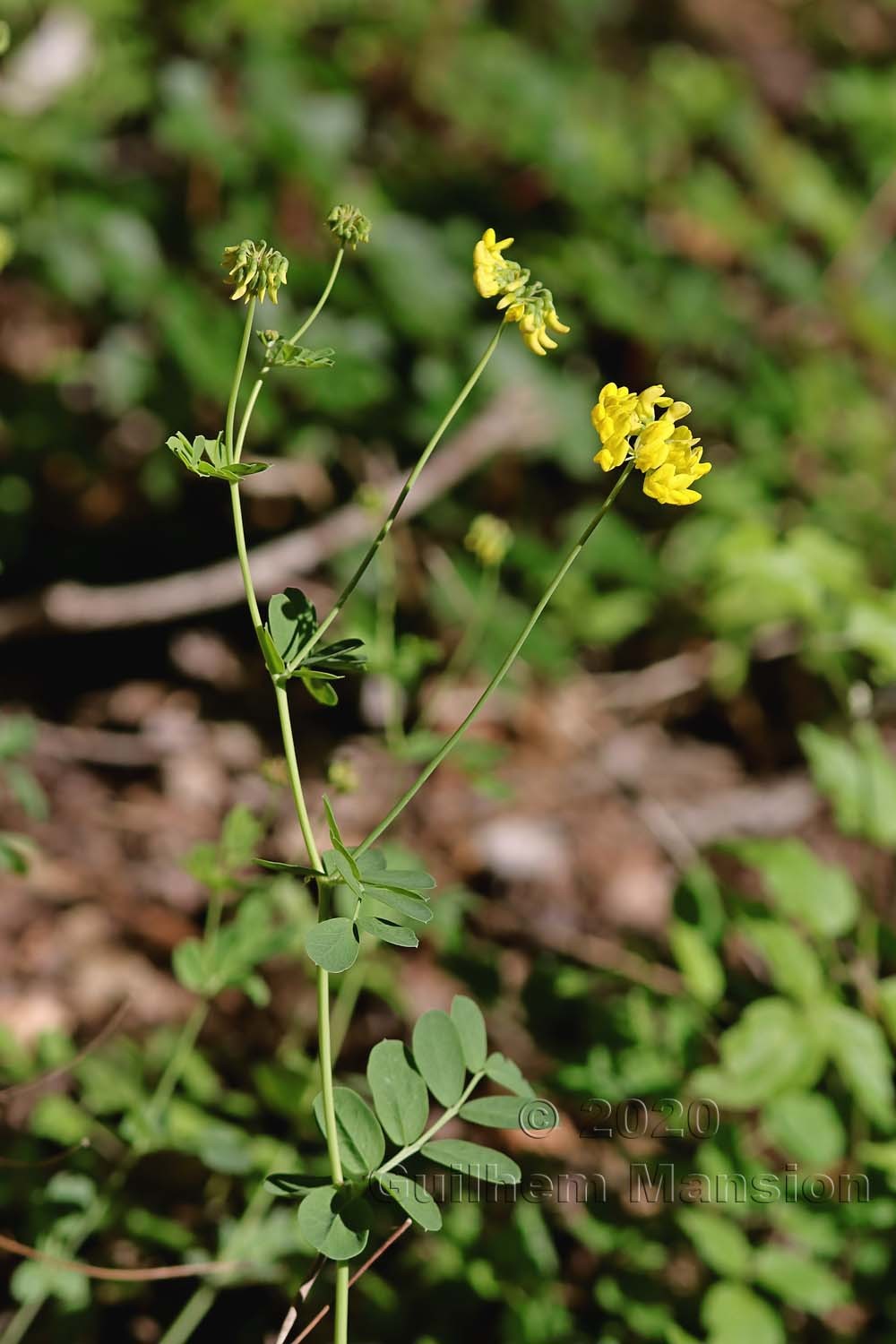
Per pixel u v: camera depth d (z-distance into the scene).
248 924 0.82
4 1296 0.83
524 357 1.28
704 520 1.32
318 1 1.44
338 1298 0.72
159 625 1.26
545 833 1.10
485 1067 0.74
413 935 0.70
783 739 1.25
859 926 0.89
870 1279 0.83
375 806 1.10
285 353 0.71
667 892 1.08
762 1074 0.81
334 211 0.71
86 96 1.26
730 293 1.52
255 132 1.25
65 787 1.08
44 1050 0.86
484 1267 0.83
